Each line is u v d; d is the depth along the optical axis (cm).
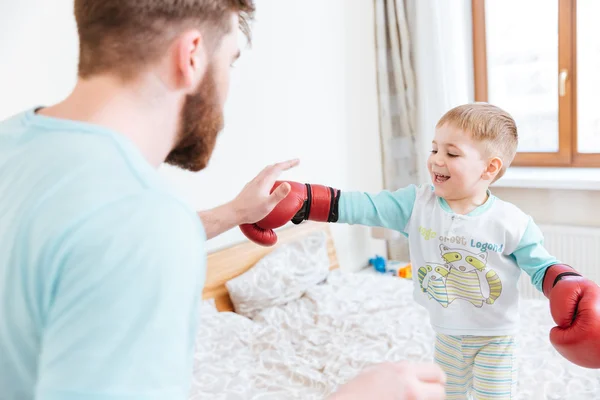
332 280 268
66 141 57
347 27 308
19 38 177
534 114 326
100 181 52
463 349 135
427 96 305
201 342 205
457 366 137
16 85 177
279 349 209
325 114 297
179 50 62
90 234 49
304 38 281
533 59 321
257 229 128
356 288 260
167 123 66
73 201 51
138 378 47
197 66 65
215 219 105
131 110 62
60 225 50
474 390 136
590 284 120
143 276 49
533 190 309
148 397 47
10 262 52
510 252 130
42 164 55
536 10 316
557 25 309
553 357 197
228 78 71
